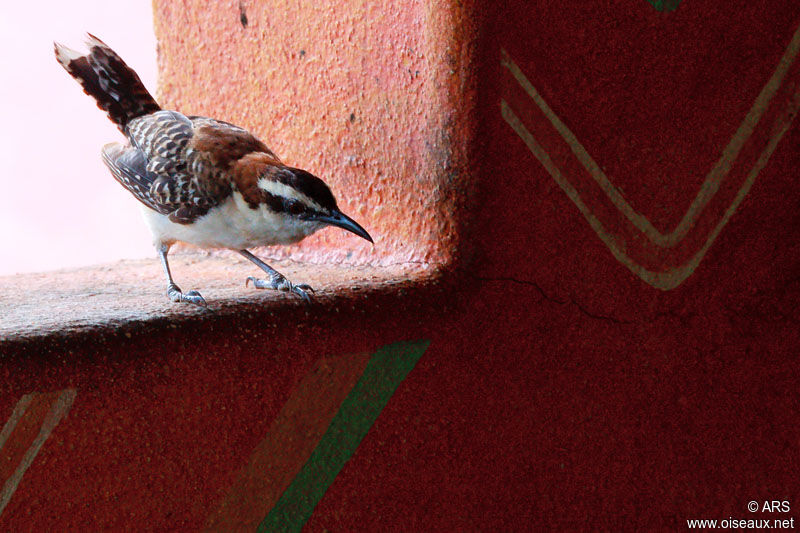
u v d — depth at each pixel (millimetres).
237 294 3637
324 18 4289
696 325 4551
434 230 3930
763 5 4352
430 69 3836
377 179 4215
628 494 4523
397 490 3896
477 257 3904
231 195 3855
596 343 4312
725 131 4406
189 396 3268
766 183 4566
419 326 3793
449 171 3842
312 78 4441
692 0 4176
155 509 3268
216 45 4930
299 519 3660
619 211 4242
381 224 4234
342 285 3775
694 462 4656
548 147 3990
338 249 4559
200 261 5043
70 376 2975
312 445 3623
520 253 4020
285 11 4492
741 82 4398
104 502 3143
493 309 3992
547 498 4312
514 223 3975
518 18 3766
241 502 3480
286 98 4621
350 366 3662
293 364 3506
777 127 4520
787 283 4738
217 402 3338
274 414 3494
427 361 3861
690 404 4590
